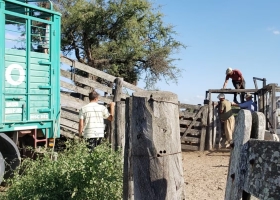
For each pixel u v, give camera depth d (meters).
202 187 8.04
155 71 28.19
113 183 4.85
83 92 10.82
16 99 7.80
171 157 3.23
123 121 6.17
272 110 13.70
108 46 26.52
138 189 3.23
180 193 3.30
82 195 4.75
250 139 2.28
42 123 8.38
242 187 2.29
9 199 5.09
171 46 28.83
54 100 8.77
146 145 3.20
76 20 25.09
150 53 27.94
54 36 8.87
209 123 14.74
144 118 3.22
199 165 11.27
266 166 2.10
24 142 8.34
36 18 8.33
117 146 6.11
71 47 27.30
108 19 26.19
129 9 26.03
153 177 3.19
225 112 14.01
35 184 5.04
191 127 14.88
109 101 11.63
